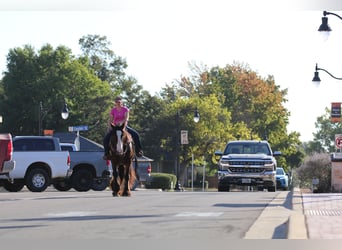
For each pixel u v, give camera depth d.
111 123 50.91
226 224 30.38
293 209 37.56
